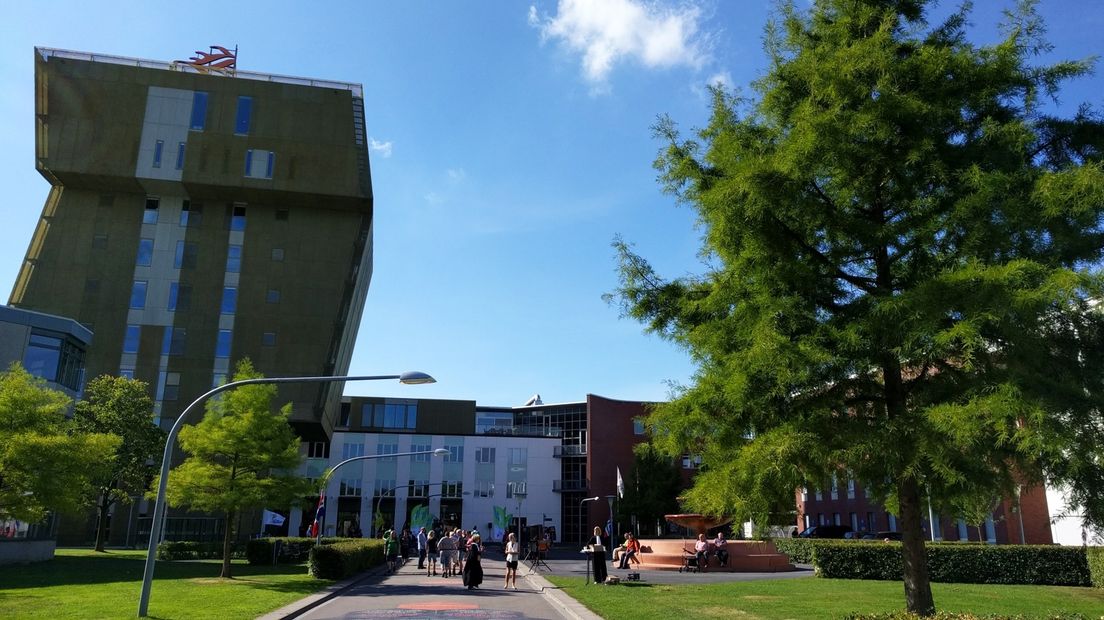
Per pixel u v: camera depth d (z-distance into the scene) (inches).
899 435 318.7
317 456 3169.3
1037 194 308.3
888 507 401.1
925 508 393.1
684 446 392.8
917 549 355.9
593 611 597.6
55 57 2320.4
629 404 3533.5
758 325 330.3
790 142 356.2
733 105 416.5
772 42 420.2
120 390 1664.6
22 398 777.6
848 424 339.3
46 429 793.6
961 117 361.7
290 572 1092.5
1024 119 365.1
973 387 303.3
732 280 368.5
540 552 1435.8
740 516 356.5
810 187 364.8
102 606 590.6
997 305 282.7
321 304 2379.4
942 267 338.6
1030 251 328.5
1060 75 359.3
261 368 2289.6
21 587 753.0
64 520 2057.1
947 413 290.5
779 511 363.9
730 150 376.5
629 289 428.8
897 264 376.5
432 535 1196.5
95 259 2305.6
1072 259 331.3
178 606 606.2
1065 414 291.3
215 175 2329.0
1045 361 307.9
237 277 2365.9
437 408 3437.5
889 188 366.3
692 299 415.8
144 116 2333.9
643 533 2790.4
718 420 372.5
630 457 3435.0
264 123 2401.6
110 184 2329.0
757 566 1157.1
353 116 2465.6
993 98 360.8
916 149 339.3
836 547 914.7
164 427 2198.6
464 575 916.0
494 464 3329.2
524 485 3321.9
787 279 352.2
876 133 340.8
